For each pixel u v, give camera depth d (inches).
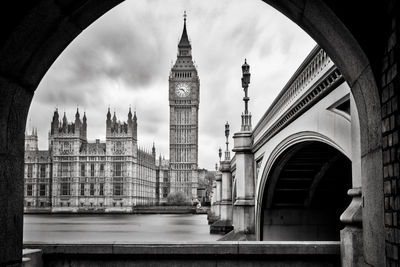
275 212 941.8
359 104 270.1
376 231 242.4
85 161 6584.6
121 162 6560.0
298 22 280.2
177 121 7071.9
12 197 246.5
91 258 358.9
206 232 2405.3
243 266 355.9
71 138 6569.9
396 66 205.8
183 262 356.8
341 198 928.3
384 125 224.5
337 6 227.8
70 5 235.9
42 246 358.3
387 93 219.3
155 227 2952.8
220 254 355.9
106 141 6579.7
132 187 6589.6
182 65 7121.1
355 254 309.4
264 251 354.6
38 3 215.9
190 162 7022.6
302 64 508.7
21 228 259.4
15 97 246.2
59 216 5561.0
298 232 933.2
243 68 1085.8
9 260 242.7
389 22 214.2
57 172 6545.3
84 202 6525.6
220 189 2568.9
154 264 357.4
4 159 236.8
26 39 229.5
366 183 261.1
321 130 470.0
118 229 2783.0
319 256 353.4
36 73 260.5
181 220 4143.7
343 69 275.7
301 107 543.8
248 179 1039.0
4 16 215.2
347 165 783.7
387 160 220.4
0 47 214.7
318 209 940.0
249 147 1040.8
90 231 2620.6
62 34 255.0
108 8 265.4
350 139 381.1
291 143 636.7
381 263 235.1
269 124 782.5
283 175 866.1
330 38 258.8
